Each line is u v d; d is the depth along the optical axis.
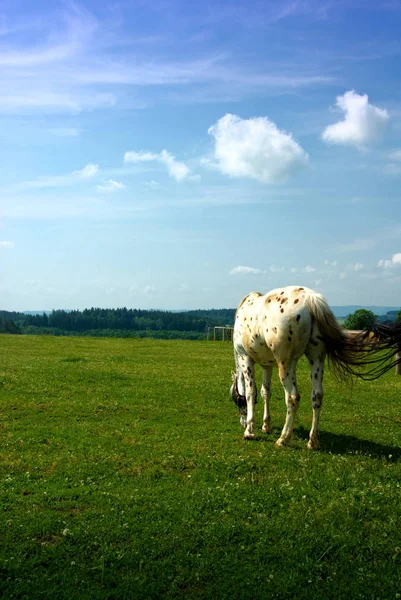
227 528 7.76
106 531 7.68
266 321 12.08
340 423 15.11
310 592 6.38
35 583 6.48
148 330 148.62
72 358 28.02
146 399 17.73
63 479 9.91
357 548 7.26
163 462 10.90
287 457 11.21
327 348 11.61
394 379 23.86
